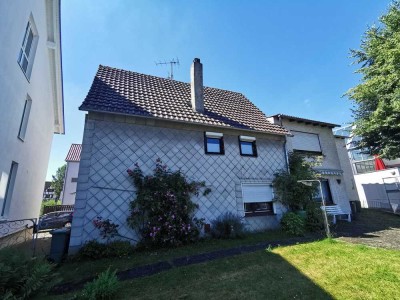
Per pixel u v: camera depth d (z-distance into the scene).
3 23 6.03
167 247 6.91
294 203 10.02
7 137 7.19
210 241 7.57
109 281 3.68
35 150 11.20
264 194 10.16
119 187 7.13
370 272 4.39
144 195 7.07
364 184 20.33
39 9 9.31
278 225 9.77
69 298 3.55
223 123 9.61
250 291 3.77
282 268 4.82
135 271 4.91
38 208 13.07
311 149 14.10
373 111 13.69
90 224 6.48
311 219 9.46
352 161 22.48
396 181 17.97
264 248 6.56
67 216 14.11
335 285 3.89
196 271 4.76
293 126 13.81
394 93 11.55
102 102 7.64
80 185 6.64
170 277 4.44
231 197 9.17
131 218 6.88
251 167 10.14
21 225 9.51
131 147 7.70
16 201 8.88
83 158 6.88
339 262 5.06
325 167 14.23
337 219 12.68
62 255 5.79
